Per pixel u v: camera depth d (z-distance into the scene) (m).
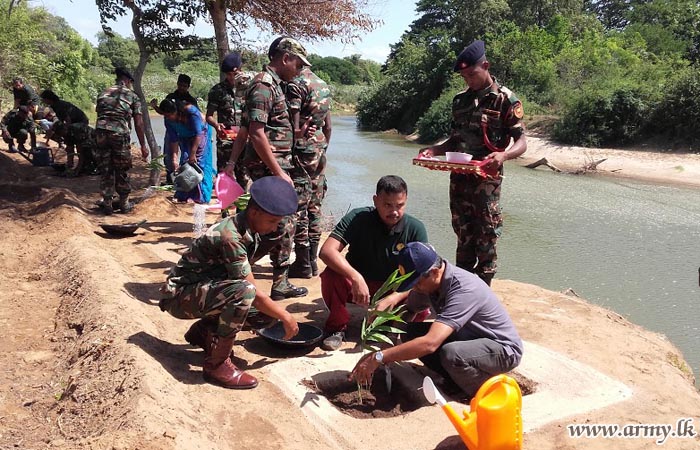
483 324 3.63
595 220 12.06
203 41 11.53
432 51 37.34
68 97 31.03
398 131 36.72
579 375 3.99
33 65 26.05
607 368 4.16
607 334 4.78
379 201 4.04
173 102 8.05
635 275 8.52
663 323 6.79
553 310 5.32
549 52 31.17
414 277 3.71
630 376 4.07
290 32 11.27
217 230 3.45
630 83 23.39
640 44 34.25
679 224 11.83
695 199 14.69
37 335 4.17
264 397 3.59
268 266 6.15
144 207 8.26
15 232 6.56
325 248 4.16
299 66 4.97
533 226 11.42
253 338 4.41
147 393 3.06
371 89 41.03
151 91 45.00
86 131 10.76
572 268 8.81
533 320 5.01
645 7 43.47
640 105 22.33
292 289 5.22
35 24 26.91
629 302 7.43
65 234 6.40
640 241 10.45
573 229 11.25
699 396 3.92
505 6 37.03
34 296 4.83
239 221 3.49
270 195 3.40
